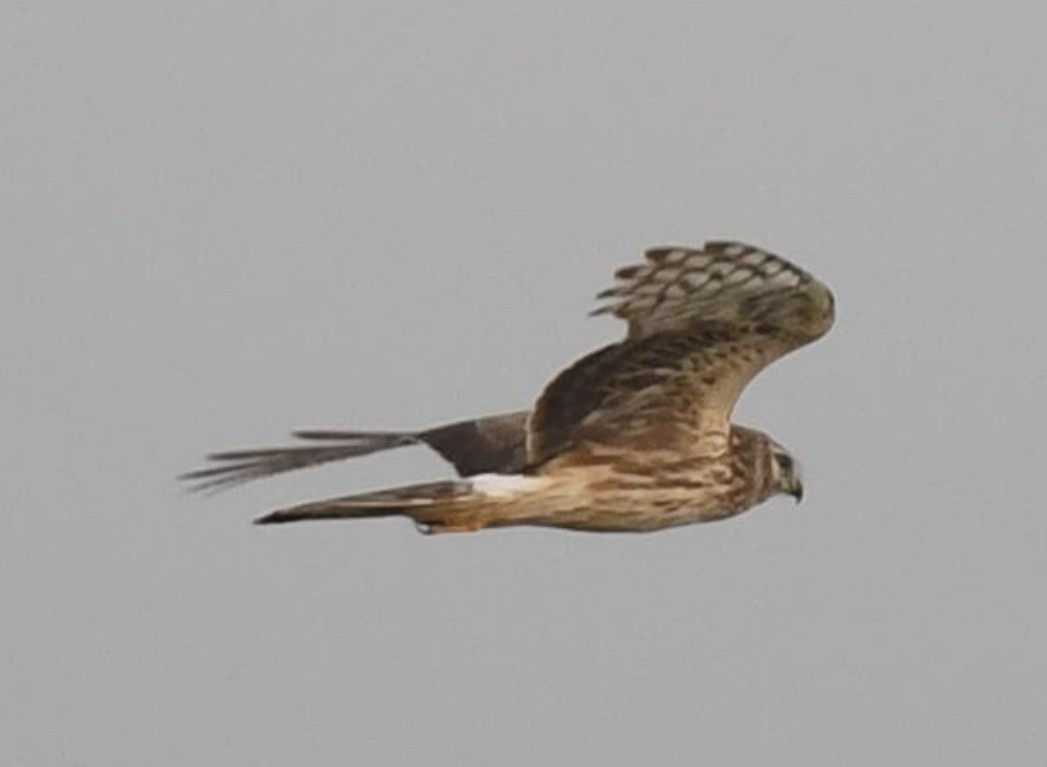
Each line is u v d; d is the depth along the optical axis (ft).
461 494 54.29
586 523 55.36
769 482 57.47
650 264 51.65
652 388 54.60
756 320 53.11
